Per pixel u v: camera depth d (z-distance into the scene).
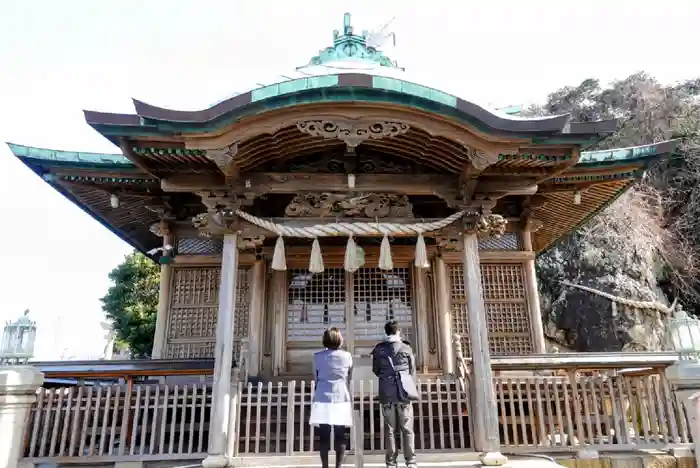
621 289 19.69
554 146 6.12
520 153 6.18
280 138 6.46
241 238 7.00
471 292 6.65
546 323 21.52
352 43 8.57
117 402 6.31
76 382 9.67
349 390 5.16
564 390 6.71
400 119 5.91
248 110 5.62
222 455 5.74
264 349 8.56
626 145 22.73
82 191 8.35
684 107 22.08
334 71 7.23
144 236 11.13
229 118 5.62
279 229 6.80
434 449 6.09
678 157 21.30
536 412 7.17
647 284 20.06
